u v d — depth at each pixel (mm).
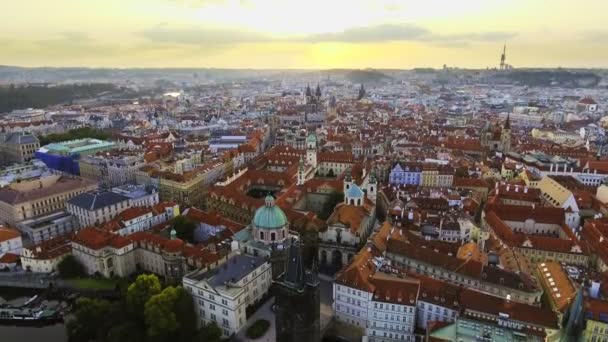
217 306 152500
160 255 186000
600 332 136750
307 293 118938
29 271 195625
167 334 146125
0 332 165125
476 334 128250
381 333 152000
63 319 169875
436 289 151000
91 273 192375
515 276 160250
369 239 187875
